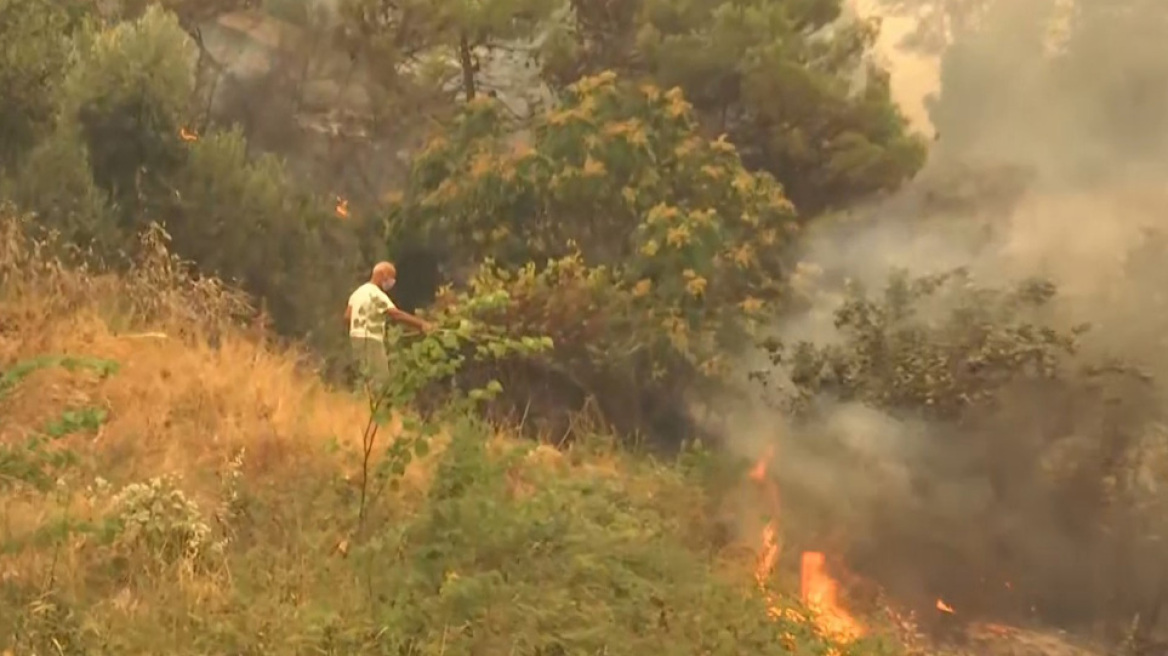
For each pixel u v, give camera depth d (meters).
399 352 7.60
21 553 6.27
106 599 6.05
